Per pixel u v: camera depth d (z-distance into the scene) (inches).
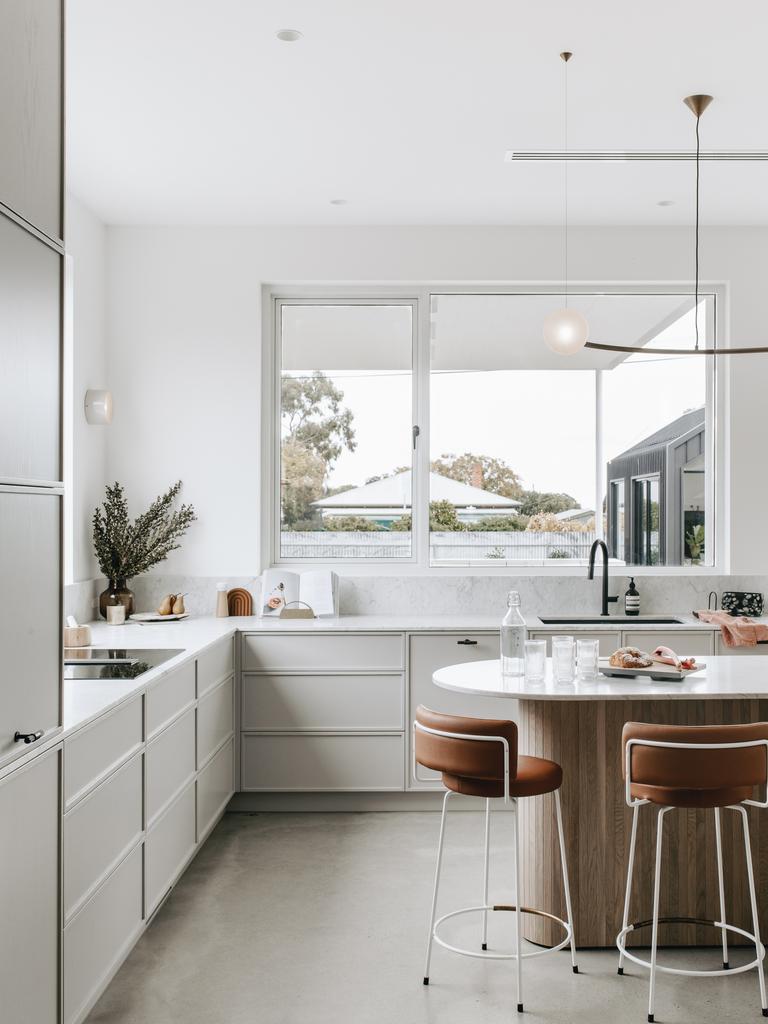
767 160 160.6
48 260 86.2
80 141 153.6
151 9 112.7
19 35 79.0
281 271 199.3
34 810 82.4
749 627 179.5
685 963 117.2
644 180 171.5
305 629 177.8
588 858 121.0
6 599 77.0
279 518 205.8
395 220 195.5
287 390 206.1
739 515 199.9
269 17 114.6
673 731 99.6
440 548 206.4
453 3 111.4
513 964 117.1
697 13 113.9
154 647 150.6
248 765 179.0
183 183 173.3
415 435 204.7
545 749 121.6
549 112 142.5
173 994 108.8
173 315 198.7
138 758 114.9
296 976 113.3
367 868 150.1
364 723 179.5
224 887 142.0
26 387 81.0
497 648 179.5
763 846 122.1
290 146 156.1
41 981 84.0
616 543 206.2
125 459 198.5
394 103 139.3
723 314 203.5
